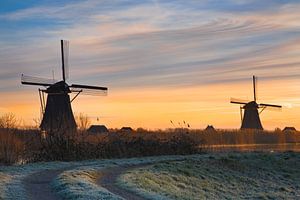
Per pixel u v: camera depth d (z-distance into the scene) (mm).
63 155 41500
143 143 49094
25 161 39688
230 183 39750
